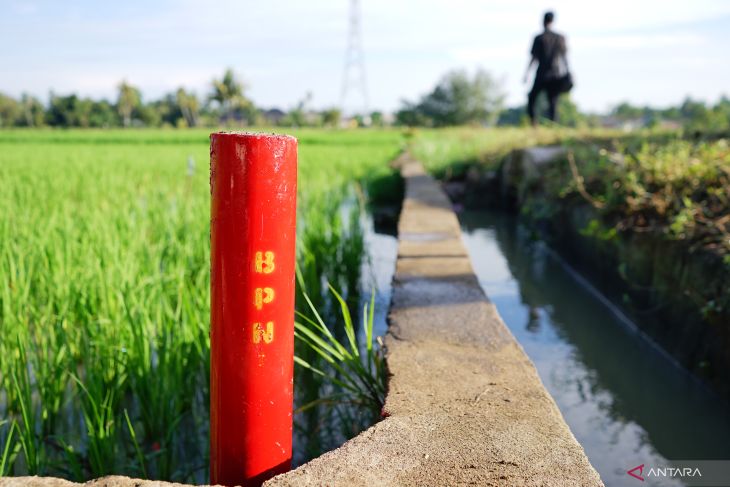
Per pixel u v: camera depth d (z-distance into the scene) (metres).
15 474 2.56
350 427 2.97
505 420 1.98
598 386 3.67
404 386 2.26
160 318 3.07
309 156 14.39
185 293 3.19
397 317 3.08
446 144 14.09
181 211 5.25
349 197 8.56
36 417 2.94
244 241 1.57
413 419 1.98
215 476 1.74
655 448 2.99
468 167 12.57
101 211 5.66
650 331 4.28
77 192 7.43
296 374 3.53
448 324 2.97
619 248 4.93
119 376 2.88
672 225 4.01
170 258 3.94
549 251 7.32
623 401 3.47
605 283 5.29
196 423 2.91
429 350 2.63
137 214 5.21
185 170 10.30
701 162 4.86
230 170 1.55
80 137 32.59
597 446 3.00
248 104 69.31
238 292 1.60
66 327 3.30
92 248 3.88
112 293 3.29
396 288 3.60
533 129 11.66
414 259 4.32
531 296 5.48
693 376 3.57
